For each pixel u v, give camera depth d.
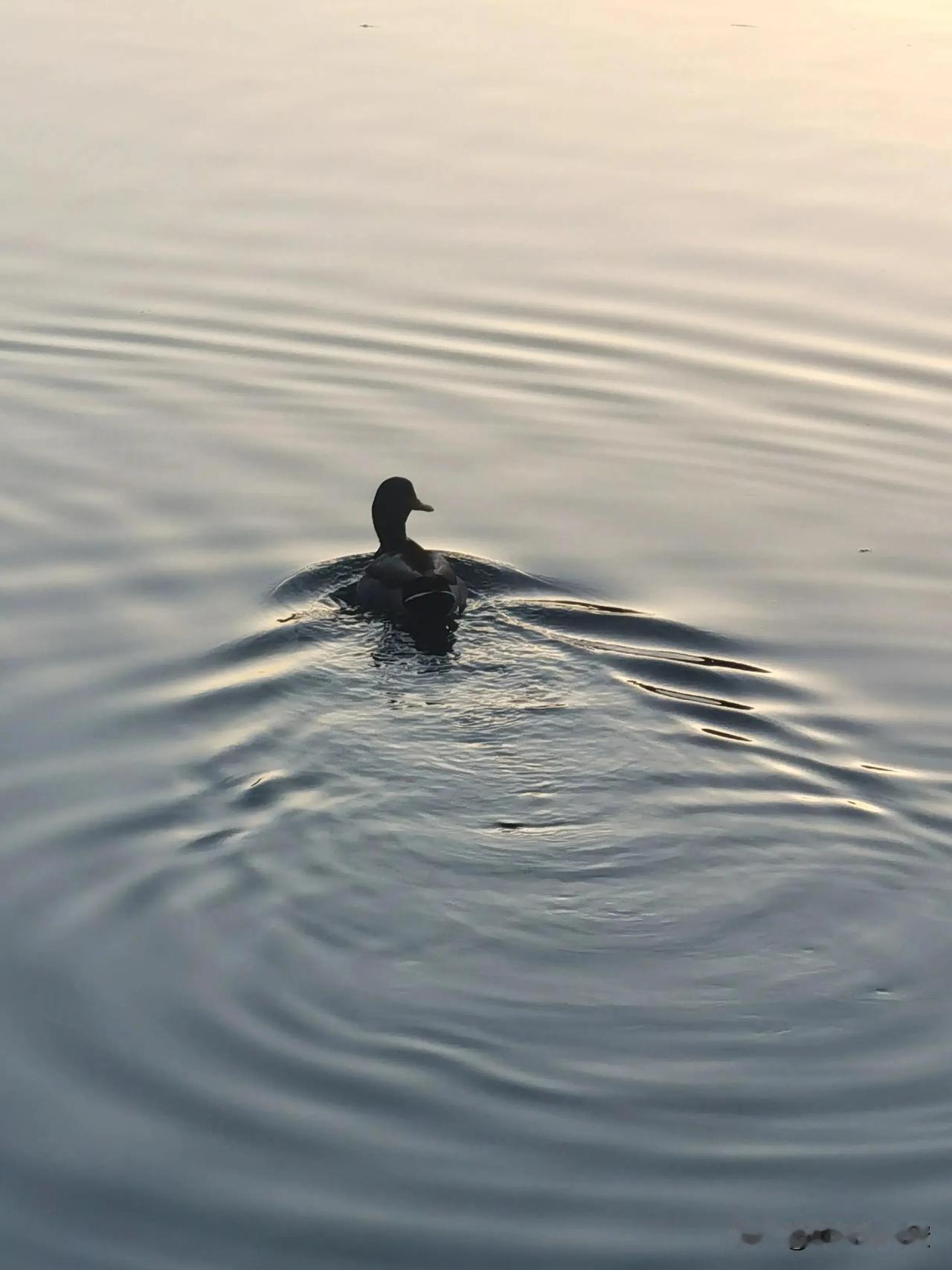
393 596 10.84
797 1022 7.28
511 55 20.73
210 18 22.05
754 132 18.53
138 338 14.95
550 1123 6.69
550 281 15.64
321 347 14.84
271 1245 6.14
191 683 9.98
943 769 9.20
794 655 10.48
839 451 13.34
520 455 13.36
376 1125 6.66
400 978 7.52
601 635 10.73
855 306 15.19
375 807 8.77
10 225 16.52
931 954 7.74
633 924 7.94
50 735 9.38
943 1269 6.00
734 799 8.94
